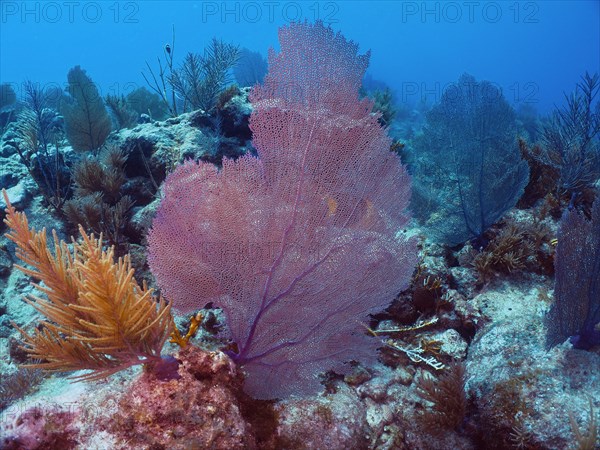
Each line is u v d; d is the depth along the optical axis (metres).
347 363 1.11
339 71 1.01
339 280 1.00
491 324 1.23
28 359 1.13
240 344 1.00
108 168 1.79
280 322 0.99
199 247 0.94
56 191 1.84
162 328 0.88
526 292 1.30
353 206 1.02
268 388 0.99
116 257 1.48
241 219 0.95
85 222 1.61
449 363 1.19
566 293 1.07
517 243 1.39
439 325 1.29
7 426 0.86
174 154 1.76
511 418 1.00
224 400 0.87
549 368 1.06
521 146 1.74
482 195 1.48
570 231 1.08
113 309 0.80
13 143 2.22
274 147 0.97
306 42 1.00
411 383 1.17
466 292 1.38
